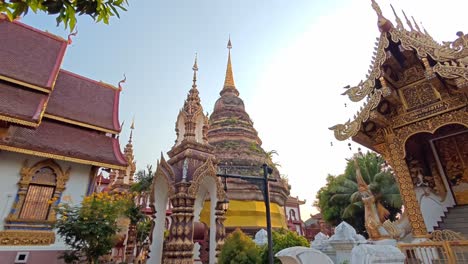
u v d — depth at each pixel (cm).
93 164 1436
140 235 2209
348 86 1063
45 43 1653
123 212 1388
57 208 1163
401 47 985
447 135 1173
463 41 837
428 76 877
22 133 1306
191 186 1198
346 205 2833
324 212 3106
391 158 1047
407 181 986
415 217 938
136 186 2462
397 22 992
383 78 980
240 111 3906
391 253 527
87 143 1534
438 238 830
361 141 1080
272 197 3002
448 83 914
